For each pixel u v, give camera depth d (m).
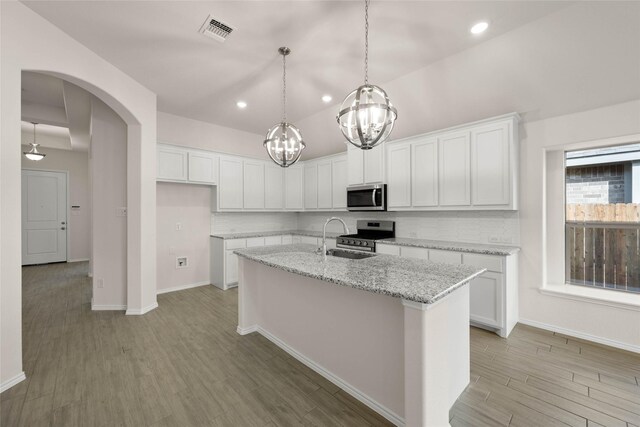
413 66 2.99
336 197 5.02
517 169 3.12
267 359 2.46
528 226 3.13
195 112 4.35
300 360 2.43
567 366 2.30
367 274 1.83
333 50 2.73
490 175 3.15
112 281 3.64
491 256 2.91
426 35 2.48
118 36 2.54
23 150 6.43
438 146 3.58
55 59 2.40
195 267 4.77
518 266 3.20
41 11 2.22
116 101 3.10
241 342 2.77
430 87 3.21
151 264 3.63
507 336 2.84
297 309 2.47
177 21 2.35
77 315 3.44
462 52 2.72
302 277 2.41
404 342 1.57
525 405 1.84
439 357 1.55
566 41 2.32
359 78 3.27
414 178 3.82
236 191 4.95
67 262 6.90
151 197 3.61
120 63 2.98
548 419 1.72
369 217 4.81
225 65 3.02
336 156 5.02
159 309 3.66
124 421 1.71
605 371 2.22
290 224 6.18
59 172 6.86
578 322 2.83
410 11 2.19
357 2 2.11
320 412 1.81
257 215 5.62
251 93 3.69
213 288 4.67
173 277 4.53
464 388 2.00
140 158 3.44
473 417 1.74
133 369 2.27
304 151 5.59
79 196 7.14
